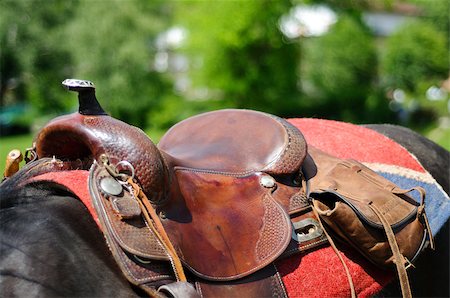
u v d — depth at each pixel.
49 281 1.14
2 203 1.25
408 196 1.55
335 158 1.62
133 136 1.25
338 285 1.41
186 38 14.79
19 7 17.28
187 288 1.12
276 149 1.49
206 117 1.66
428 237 1.54
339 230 1.43
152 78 15.98
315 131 1.91
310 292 1.37
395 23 23.70
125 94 15.48
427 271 1.89
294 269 1.37
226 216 1.34
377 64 18.53
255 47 14.52
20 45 17.34
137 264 1.14
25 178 1.29
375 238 1.43
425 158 1.99
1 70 17.66
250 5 13.89
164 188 1.25
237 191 1.40
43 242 1.18
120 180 1.21
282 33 14.61
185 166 1.40
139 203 1.19
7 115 18.17
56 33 17.31
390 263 1.47
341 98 17.19
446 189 2.00
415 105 16.86
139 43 15.53
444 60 18.69
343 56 17.23
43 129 1.30
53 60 17.62
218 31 14.07
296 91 16.14
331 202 1.48
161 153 1.30
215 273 1.25
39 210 1.23
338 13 18.20
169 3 16.52
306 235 1.42
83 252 1.21
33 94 17.80
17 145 11.18
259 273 1.30
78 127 1.25
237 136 1.55
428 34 18.78
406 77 18.50
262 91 14.95
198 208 1.33
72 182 1.23
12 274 1.14
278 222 1.37
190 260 1.23
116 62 15.41
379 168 1.76
